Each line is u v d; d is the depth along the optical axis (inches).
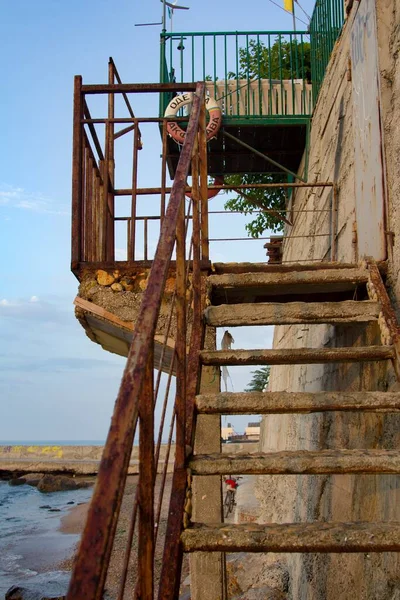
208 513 143.9
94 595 35.7
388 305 119.4
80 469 919.0
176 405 84.6
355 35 177.2
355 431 146.0
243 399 95.6
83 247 170.4
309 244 271.9
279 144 324.8
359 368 147.6
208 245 154.2
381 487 116.8
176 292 86.1
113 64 198.4
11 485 866.8
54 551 449.4
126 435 43.7
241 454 87.9
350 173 184.5
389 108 140.6
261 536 72.2
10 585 346.0
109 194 193.2
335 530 72.1
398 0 137.8
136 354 50.6
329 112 234.5
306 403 93.7
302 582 194.1
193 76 301.9
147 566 60.8
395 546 70.3
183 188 87.1
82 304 164.1
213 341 150.9
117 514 40.1
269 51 305.0
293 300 159.9
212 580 139.6
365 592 119.2
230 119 297.6
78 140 166.7
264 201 432.8
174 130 284.5
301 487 218.8
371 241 151.2
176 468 82.6
